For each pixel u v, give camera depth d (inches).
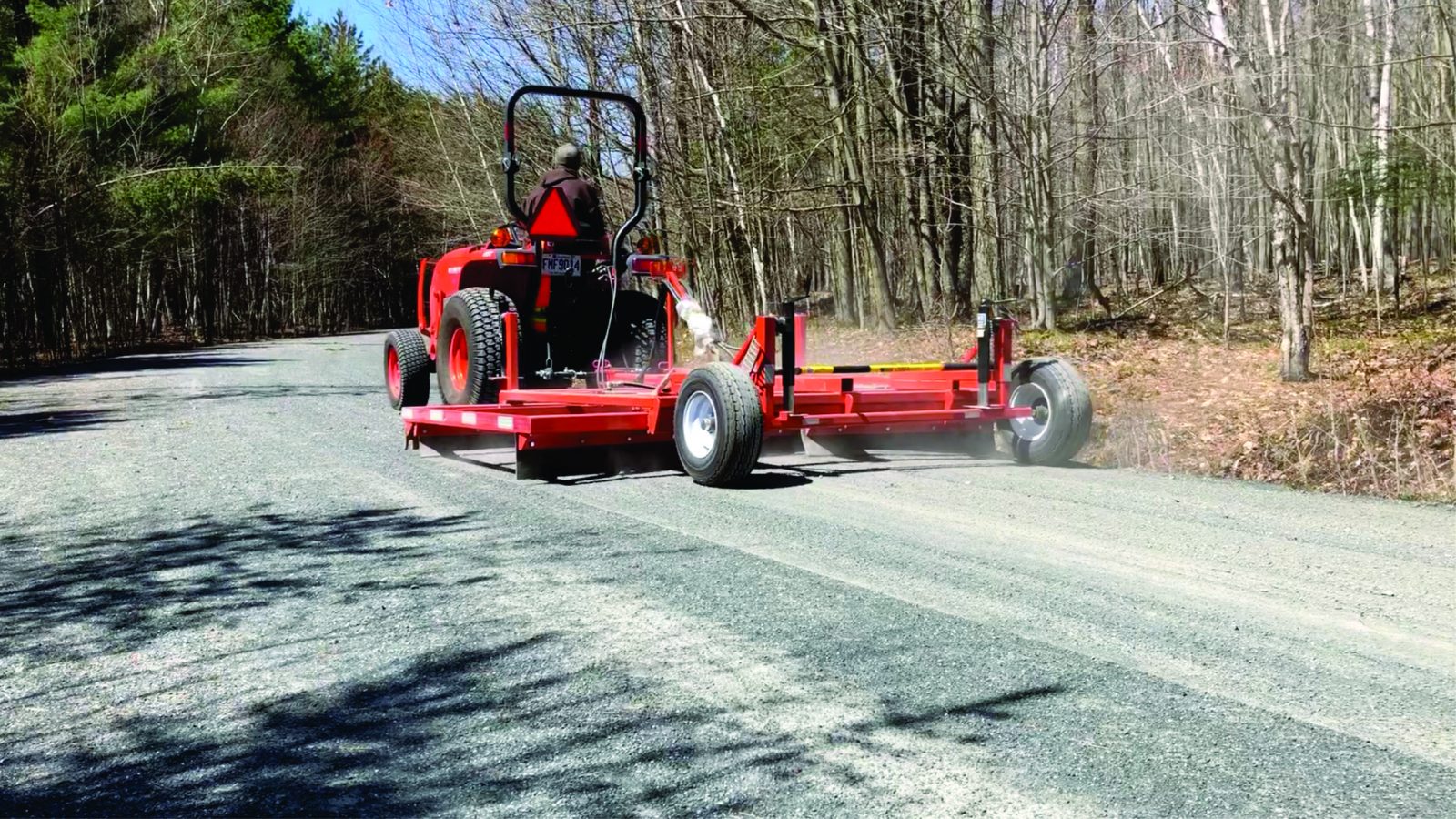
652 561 179.0
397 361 429.1
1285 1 491.8
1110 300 1042.1
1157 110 776.3
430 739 109.9
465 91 934.4
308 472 278.1
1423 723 111.0
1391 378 465.1
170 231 1290.6
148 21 1256.8
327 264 2078.0
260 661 134.6
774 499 236.4
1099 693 119.3
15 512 233.5
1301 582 167.0
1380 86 786.8
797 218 1062.4
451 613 151.8
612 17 807.1
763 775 100.1
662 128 826.8
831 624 144.4
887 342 733.3
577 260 328.2
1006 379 286.7
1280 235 479.8
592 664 130.3
